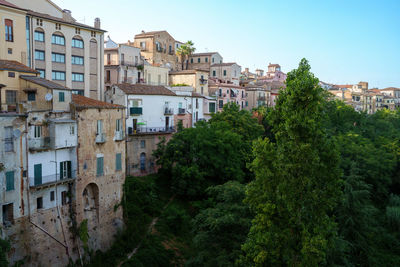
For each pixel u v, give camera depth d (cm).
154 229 4475
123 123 4294
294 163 2402
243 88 9412
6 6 4309
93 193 3922
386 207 5647
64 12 6047
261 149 2623
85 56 5597
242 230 3222
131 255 3984
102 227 3972
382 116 9550
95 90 5803
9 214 3050
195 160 5478
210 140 5497
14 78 3625
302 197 2423
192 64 10331
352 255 4156
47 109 3438
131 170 5444
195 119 7088
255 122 6994
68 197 3622
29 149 3192
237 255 2980
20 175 3111
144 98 5762
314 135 2431
